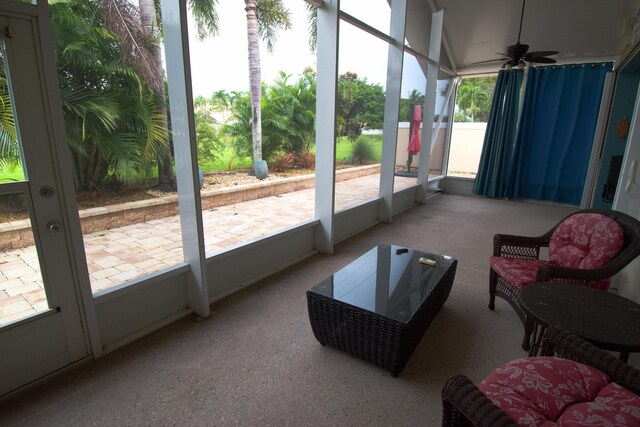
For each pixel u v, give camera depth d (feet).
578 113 19.01
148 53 8.16
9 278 4.96
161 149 8.78
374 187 18.60
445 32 19.38
